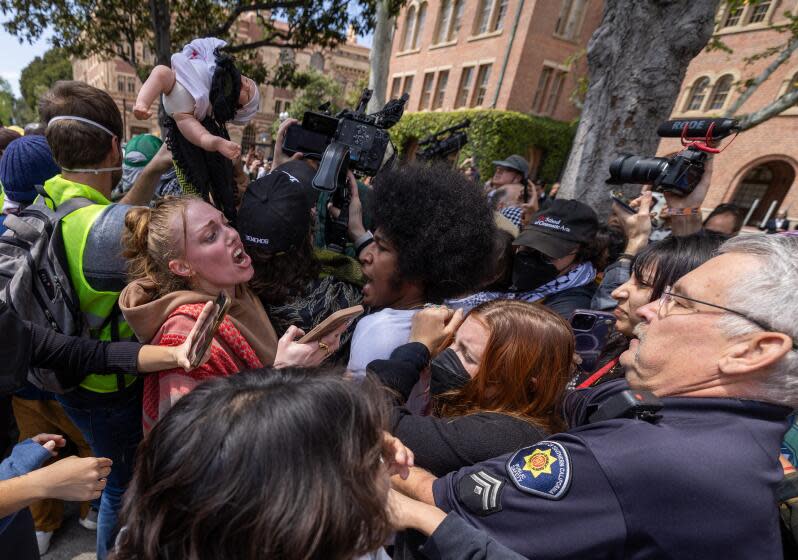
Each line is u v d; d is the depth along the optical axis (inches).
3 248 49.4
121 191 92.4
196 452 17.7
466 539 28.5
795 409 28.8
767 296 28.3
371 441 20.4
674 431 27.8
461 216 46.1
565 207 78.4
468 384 40.8
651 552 26.5
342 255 55.5
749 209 686.5
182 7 341.1
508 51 597.3
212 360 41.1
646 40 113.1
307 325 49.7
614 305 75.4
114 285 48.8
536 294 80.7
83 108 51.9
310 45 373.1
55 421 67.3
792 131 544.4
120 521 21.7
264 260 47.1
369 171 59.0
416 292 51.3
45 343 43.3
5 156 65.3
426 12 730.8
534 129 615.2
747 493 25.3
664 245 53.4
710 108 584.4
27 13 339.9
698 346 30.9
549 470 28.8
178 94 50.7
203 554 18.3
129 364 42.8
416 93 759.1
